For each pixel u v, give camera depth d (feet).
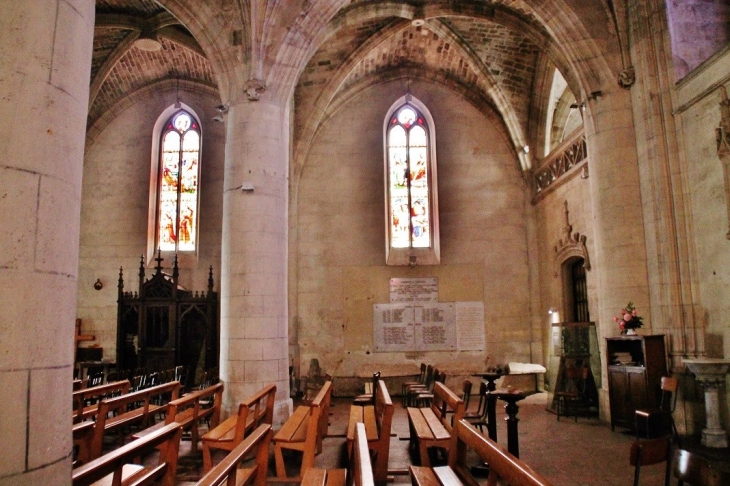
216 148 59.52
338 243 59.21
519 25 48.57
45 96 10.11
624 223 38.63
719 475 14.33
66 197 10.42
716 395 31.37
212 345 51.31
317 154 60.49
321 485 16.53
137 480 16.21
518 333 58.29
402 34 56.13
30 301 9.43
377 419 30.76
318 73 56.24
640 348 36.96
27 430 9.14
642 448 16.70
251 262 35.12
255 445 16.66
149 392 26.78
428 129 62.49
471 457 28.43
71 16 10.87
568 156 51.29
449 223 59.98
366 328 58.03
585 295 50.47
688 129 35.99
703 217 34.65
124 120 59.82
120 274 51.75
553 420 39.99
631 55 39.75
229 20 37.45
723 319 32.91
